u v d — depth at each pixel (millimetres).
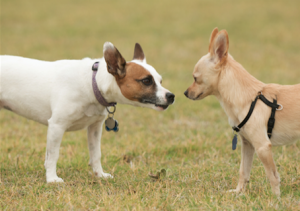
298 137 5035
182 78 14797
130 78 5293
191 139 8141
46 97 5691
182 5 32594
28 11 30500
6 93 5867
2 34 23453
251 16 27938
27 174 6117
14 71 5824
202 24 26453
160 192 5387
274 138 5121
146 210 4648
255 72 15367
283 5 30797
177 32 24672
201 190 5363
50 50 19906
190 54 19641
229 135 8312
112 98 5586
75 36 23625
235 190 5402
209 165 6605
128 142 8023
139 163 6793
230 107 5215
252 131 4957
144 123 9734
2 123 9719
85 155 7328
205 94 5430
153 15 29625
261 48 20562
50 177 5766
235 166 6480
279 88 5141
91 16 29375
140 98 5367
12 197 5129
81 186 5527
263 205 4750
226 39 5094
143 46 21125
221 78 5211
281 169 6199
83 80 5574
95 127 6148
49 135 5648
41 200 4965
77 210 4660
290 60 18062
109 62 5203
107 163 6945
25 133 8766
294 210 4590
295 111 4910
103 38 23188
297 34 23250
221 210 4664
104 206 4789
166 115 10305
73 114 5602
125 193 5230
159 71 15953
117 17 29125
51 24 26781
